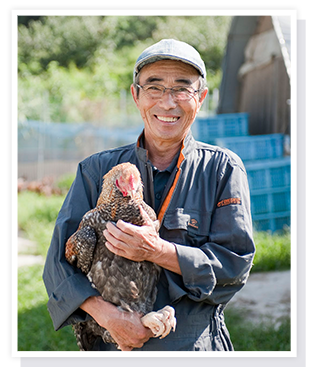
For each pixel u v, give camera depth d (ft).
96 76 55.42
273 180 28.99
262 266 21.93
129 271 8.09
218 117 33.63
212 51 64.08
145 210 8.39
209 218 8.52
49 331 16.44
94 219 8.41
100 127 48.98
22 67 56.13
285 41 29.37
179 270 7.97
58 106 51.39
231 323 16.72
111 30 63.72
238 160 9.07
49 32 63.16
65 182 40.78
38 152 46.19
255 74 37.14
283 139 31.78
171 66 8.48
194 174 8.73
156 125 8.67
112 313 7.97
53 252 8.64
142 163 8.87
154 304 8.40
